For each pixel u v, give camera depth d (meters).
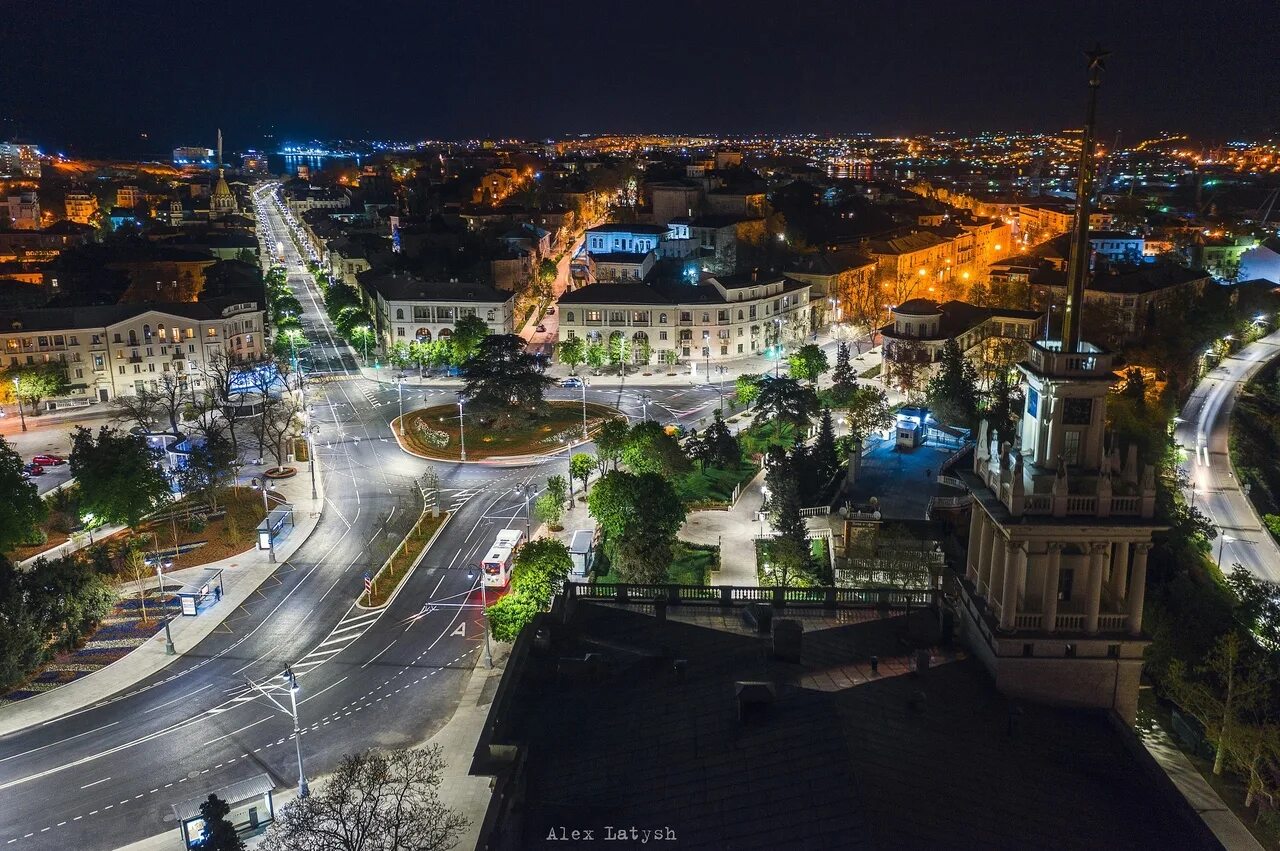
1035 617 42.28
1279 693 65.44
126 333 181.62
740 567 106.38
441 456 152.25
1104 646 42.19
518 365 164.88
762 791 32.62
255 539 118.81
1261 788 61.38
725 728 36.78
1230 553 125.12
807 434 153.62
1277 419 176.88
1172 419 165.88
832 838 29.62
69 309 182.12
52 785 71.81
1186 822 34.94
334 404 184.12
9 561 97.88
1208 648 70.88
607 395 189.00
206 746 76.62
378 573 108.12
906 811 30.80
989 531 45.31
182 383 164.88
